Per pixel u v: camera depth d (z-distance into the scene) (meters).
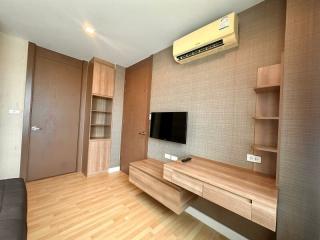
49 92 3.07
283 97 1.29
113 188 2.77
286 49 1.29
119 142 3.76
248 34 1.75
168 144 2.63
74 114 3.43
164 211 2.16
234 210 1.29
